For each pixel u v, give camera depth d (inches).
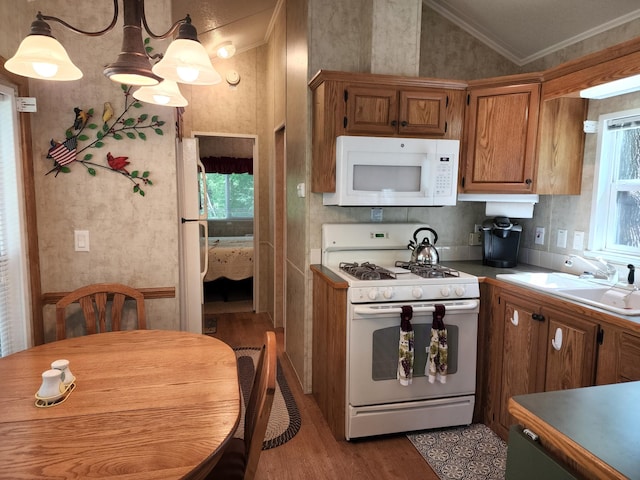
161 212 91.0
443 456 87.1
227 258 198.8
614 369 66.6
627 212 92.9
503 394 92.3
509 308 89.8
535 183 99.0
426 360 93.2
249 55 174.2
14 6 77.7
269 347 51.8
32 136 83.0
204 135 172.7
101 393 51.5
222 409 48.1
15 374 56.3
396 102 100.0
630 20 94.0
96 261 89.0
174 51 52.4
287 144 136.8
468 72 125.2
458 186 107.3
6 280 77.9
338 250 112.0
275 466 83.5
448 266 113.3
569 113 98.5
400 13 105.6
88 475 36.5
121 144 87.8
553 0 97.9
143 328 81.5
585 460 29.3
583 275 95.4
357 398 90.1
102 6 84.7
